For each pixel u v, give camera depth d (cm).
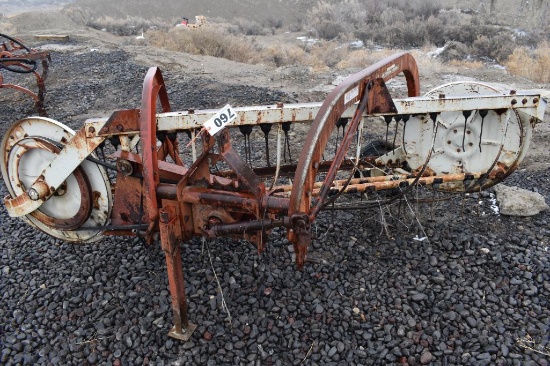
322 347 369
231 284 432
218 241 491
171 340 377
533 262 452
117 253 488
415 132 493
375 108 408
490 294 413
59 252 500
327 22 3312
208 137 341
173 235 344
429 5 3231
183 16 5234
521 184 616
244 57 1953
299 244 313
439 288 420
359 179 473
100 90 1180
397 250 471
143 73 1306
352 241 485
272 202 334
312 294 417
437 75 1350
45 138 412
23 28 3039
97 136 380
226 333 384
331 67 1925
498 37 2275
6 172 445
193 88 1133
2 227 556
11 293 443
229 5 5297
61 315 414
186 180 349
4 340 391
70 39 2105
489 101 434
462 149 488
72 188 421
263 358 362
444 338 371
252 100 1024
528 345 364
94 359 366
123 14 5338
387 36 2814
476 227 508
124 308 413
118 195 400
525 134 471
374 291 421
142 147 345
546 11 2980
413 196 554
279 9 5119
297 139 789
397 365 352
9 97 1178
